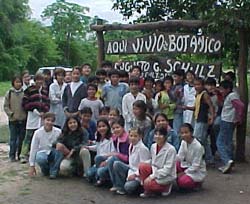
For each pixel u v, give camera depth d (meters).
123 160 5.68
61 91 7.42
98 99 6.93
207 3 7.26
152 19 8.84
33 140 6.40
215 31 7.18
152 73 7.78
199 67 7.38
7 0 39.72
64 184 6.02
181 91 6.97
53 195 5.56
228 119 6.64
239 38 7.08
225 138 6.67
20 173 6.62
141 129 6.20
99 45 8.29
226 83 6.75
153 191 5.43
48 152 6.36
